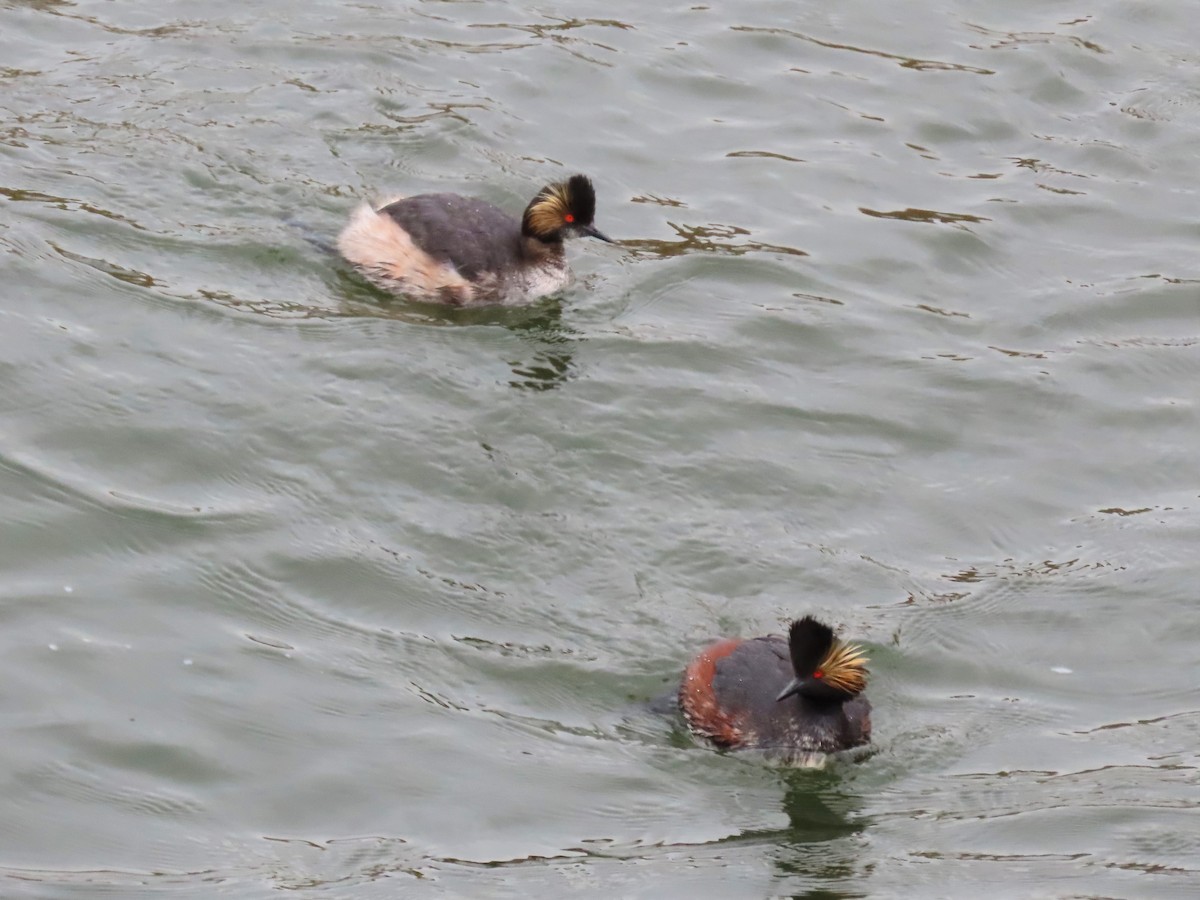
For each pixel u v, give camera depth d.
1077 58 24.34
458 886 11.43
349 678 13.36
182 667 13.23
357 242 18.53
